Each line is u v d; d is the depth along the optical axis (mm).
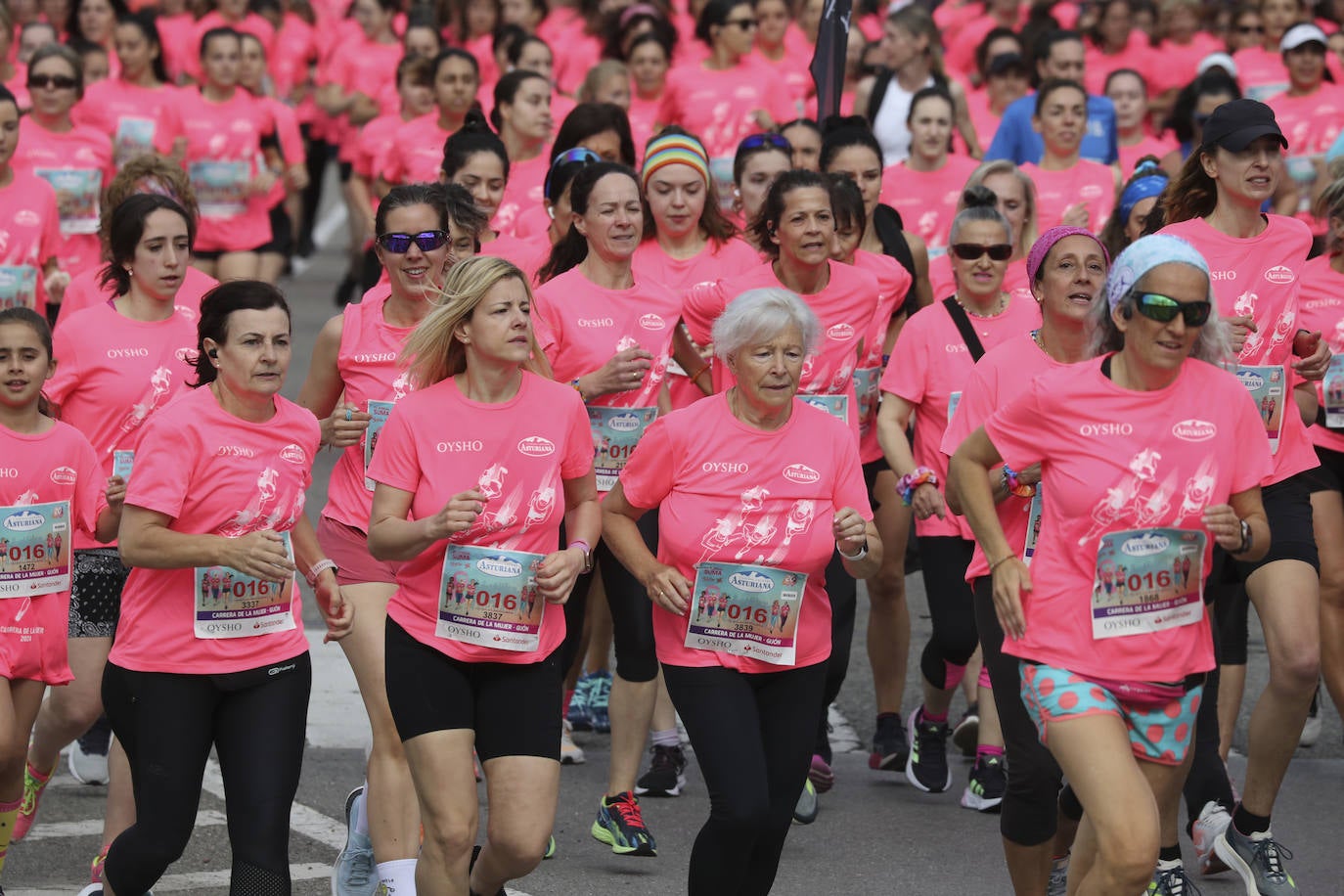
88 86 37250
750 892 16328
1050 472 14953
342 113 53844
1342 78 40094
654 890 18688
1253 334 19156
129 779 17766
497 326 15586
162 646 15906
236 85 37250
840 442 16438
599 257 21125
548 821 15445
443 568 15617
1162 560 14648
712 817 15594
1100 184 32062
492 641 15570
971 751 23453
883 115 37125
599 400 20797
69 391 20234
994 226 21203
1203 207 19500
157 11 53219
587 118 25609
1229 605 21328
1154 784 15195
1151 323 14328
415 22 45312
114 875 15945
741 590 16016
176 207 20219
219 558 15570
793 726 16172
